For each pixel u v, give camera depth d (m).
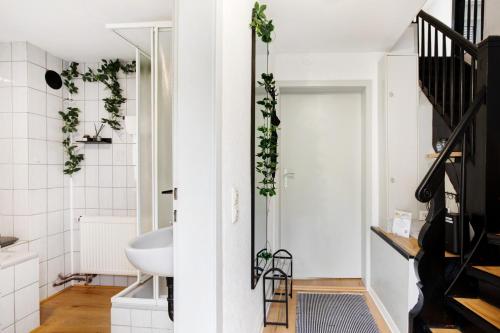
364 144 3.09
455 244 1.83
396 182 2.67
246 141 1.67
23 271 2.27
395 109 2.69
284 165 3.33
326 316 2.49
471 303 1.59
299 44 2.79
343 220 3.30
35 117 2.75
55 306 2.70
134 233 2.96
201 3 1.05
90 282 3.12
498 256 1.66
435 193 1.67
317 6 2.12
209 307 1.05
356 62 2.99
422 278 1.71
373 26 2.42
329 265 3.31
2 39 2.60
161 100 2.08
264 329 2.29
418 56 2.74
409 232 2.37
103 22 2.27
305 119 3.32
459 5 3.17
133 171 3.07
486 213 1.65
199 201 1.05
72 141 3.13
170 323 1.99
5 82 2.68
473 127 1.77
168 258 1.32
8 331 2.15
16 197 2.68
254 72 1.80
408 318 1.88
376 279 2.74
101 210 3.13
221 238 1.11
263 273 2.33
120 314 2.04
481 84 1.72
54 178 2.95
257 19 1.78
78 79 3.14
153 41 2.03
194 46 1.05
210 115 1.04
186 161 1.06
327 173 3.31
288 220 3.34
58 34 2.49
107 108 3.05
